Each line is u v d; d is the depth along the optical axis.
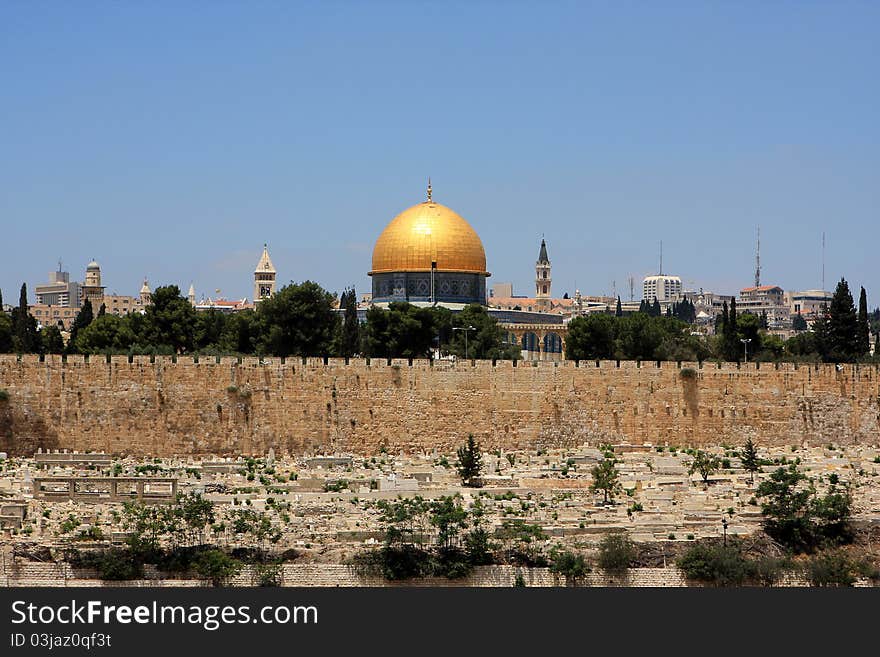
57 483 171.62
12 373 197.75
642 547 156.38
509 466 197.25
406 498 170.50
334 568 149.12
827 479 189.75
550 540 157.62
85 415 199.12
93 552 148.12
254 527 155.12
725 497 178.12
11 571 144.62
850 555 163.25
